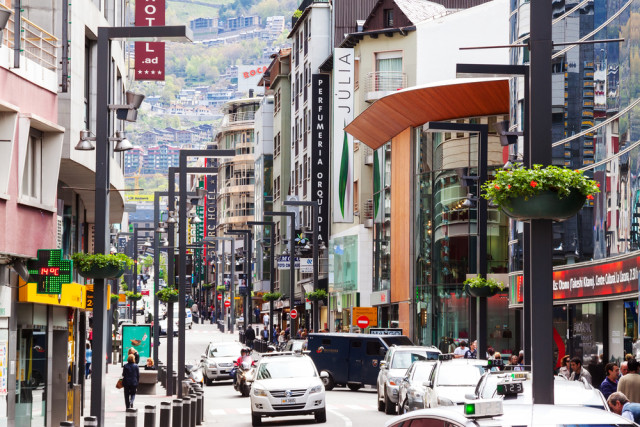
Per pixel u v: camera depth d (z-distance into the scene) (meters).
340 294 162.75
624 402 28.97
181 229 77.94
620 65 63.97
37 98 49.72
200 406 62.47
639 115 59.97
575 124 71.38
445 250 120.50
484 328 66.44
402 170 132.75
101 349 42.00
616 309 66.25
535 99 29.73
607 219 65.94
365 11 176.75
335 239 164.88
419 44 144.00
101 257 42.16
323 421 63.16
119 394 89.00
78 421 54.75
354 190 159.50
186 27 42.84
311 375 64.31
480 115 118.25
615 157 64.44
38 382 53.12
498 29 142.62
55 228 51.78
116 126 76.38
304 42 196.50
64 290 55.16
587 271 69.38
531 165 29.72
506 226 116.44
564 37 72.88
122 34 42.44
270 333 167.50
